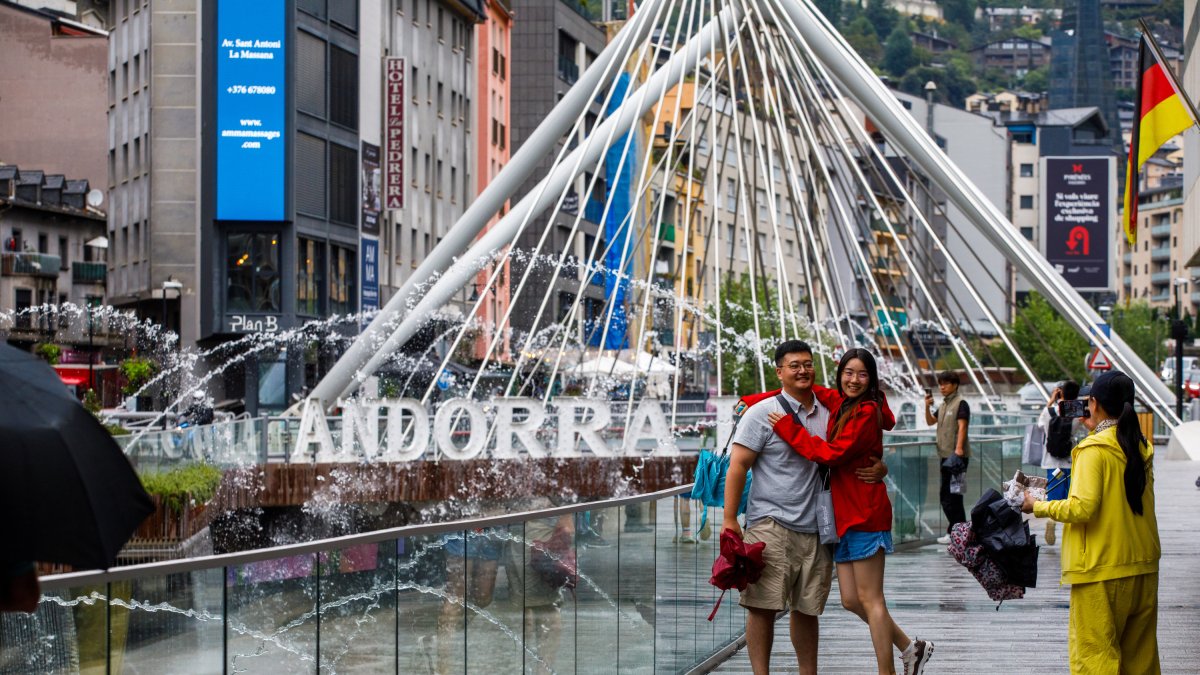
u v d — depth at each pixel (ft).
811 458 31.45
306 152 221.25
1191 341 480.64
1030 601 50.24
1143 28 66.23
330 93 227.61
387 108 243.40
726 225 353.10
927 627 44.98
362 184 238.07
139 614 20.89
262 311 217.36
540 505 104.88
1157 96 66.33
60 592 20.15
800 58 119.44
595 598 31.73
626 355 216.13
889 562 60.54
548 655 29.81
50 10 253.24
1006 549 32.42
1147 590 30.22
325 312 226.99
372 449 106.01
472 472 105.70
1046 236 346.33
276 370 217.15
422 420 106.01
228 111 216.54
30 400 16.71
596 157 123.03
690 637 37.19
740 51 118.01
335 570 23.98
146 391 202.39
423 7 261.65
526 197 123.65
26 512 16.26
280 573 22.86
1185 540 66.80
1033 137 591.78
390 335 125.49
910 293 126.41
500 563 28.25
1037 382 115.55
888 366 128.77
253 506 105.29
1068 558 30.30
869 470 32.04
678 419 134.72
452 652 26.76
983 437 80.48
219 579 21.90
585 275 113.60
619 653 32.78
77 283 237.25
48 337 223.51
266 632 22.61
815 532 32.14
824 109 119.96
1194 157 139.13
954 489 63.62
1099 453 29.68
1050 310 388.37
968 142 508.12
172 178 220.02
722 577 31.42
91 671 20.35
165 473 88.22
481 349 253.24
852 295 401.29
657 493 34.91
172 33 219.82
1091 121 599.16
